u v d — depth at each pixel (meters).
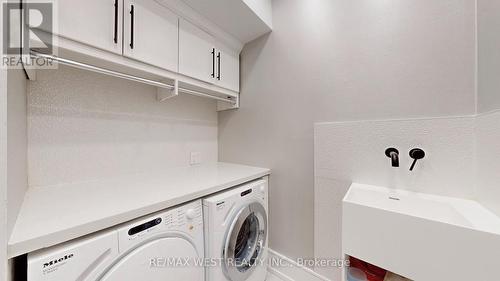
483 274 0.65
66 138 1.18
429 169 1.05
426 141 1.05
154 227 0.86
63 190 1.06
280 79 1.68
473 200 0.93
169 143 1.73
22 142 0.88
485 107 0.85
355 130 1.29
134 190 1.06
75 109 1.21
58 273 0.60
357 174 1.28
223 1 1.34
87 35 0.92
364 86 1.26
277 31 1.69
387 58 1.18
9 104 0.59
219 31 1.65
